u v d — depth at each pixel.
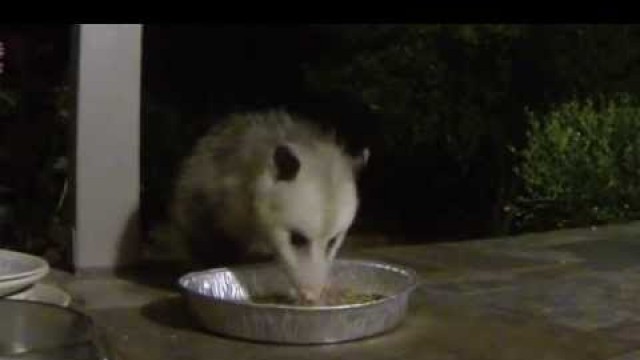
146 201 2.48
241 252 1.86
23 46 2.17
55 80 2.18
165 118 2.59
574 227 2.63
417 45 2.78
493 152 2.97
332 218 1.68
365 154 1.78
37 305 1.46
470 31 2.71
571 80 2.97
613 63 3.01
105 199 1.96
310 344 1.63
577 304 1.86
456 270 2.06
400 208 3.21
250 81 3.04
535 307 1.83
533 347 1.66
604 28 2.97
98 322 1.70
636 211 2.75
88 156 1.95
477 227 3.09
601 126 2.72
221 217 1.82
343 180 1.71
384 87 2.80
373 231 3.06
